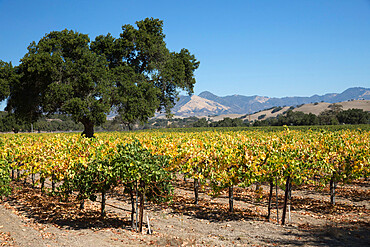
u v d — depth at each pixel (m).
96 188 8.59
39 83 26.53
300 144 10.87
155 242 6.87
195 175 9.68
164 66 31.94
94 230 7.91
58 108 28.84
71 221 8.77
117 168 7.64
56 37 27.06
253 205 10.62
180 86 33.66
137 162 7.39
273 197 11.80
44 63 24.55
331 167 9.54
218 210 9.95
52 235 7.46
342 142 12.02
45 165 9.85
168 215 9.42
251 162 8.64
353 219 8.60
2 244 6.69
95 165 8.27
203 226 8.27
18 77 27.23
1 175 10.04
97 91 25.94
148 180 7.60
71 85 25.62
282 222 8.38
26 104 27.42
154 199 8.24
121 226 8.31
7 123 86.25
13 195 12.23
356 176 9.84
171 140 14.78
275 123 96.94
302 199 11.30
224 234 7.52
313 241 6.66
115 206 10.48
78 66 25.91
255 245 6.55
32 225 8.33
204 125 116.44
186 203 10.93
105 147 10.24
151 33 32.56
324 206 10.16
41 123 103.19
